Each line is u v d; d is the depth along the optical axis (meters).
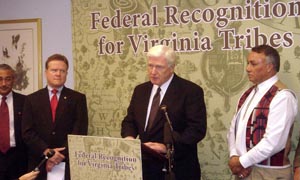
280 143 2.56
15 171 3.53
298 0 3.19
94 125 3.81
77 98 3.38
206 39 3.45
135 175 2.03
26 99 3.33
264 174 2.63
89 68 3.81
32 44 3.98
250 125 2.67
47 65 3.32
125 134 2.92
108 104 3.76
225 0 3.38
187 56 3.50
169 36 3.55
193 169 2.81
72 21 3.84
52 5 3.92
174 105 2.76
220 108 3.43
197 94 2.79
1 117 3.50
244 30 3.34
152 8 3.59
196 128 2.71
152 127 2.75
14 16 4.02
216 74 3.43
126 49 3.68
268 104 2.62
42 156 3.14
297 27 3.21
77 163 2.19
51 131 3.24
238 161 2.65
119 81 3.72
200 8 3.45
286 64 3.24
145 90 2.94
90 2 3.78
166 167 2.38
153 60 2.72
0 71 3.50
